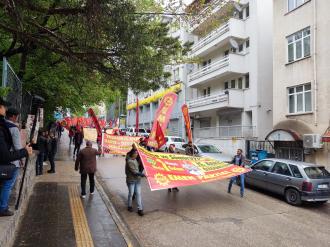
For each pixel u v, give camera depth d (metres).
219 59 31.14
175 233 8.16
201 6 8.35
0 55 11.71
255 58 26.00
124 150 19.50
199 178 11.14
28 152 5.69
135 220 9.13
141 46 7.75
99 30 7.06
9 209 6.74
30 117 10.17
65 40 8.13
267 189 13.20
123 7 6.73
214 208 10.73
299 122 19.77
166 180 10.33
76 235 6.95
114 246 6.54
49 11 6.82
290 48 20.94
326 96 18.00
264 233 8.44
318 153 18.34
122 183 13.99
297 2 20.44
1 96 6.32
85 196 10.48
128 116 60.22
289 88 20.89
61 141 35.94
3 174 5.61
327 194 11.93
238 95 27.17
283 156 20.98
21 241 6.41
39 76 15.09
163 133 12.77
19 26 7.16
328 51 17.98
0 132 5.45
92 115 21.95
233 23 27.12
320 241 8.02
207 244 7.49
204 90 34.56
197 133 33.66
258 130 25.36
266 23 26.33
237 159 13.85
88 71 9.53
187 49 10.51
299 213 10.75
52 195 10.35
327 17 18.12
